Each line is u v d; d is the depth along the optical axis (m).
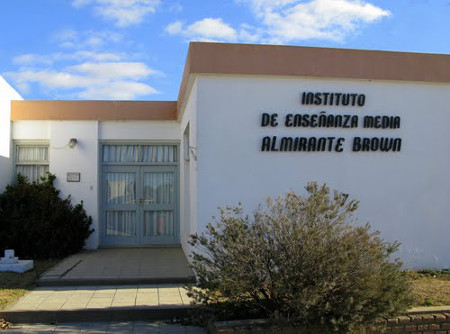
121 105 12.22
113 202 12.35
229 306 6.16
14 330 6.18
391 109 8.88
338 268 5.44
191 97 9.12
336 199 6.19
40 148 12.26
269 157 8.46
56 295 7.43
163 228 12.47
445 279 8.14
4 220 10.52
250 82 8.45
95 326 6.38
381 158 8.84
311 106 8.61
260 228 5.89
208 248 6.07
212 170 8.28
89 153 12.05
